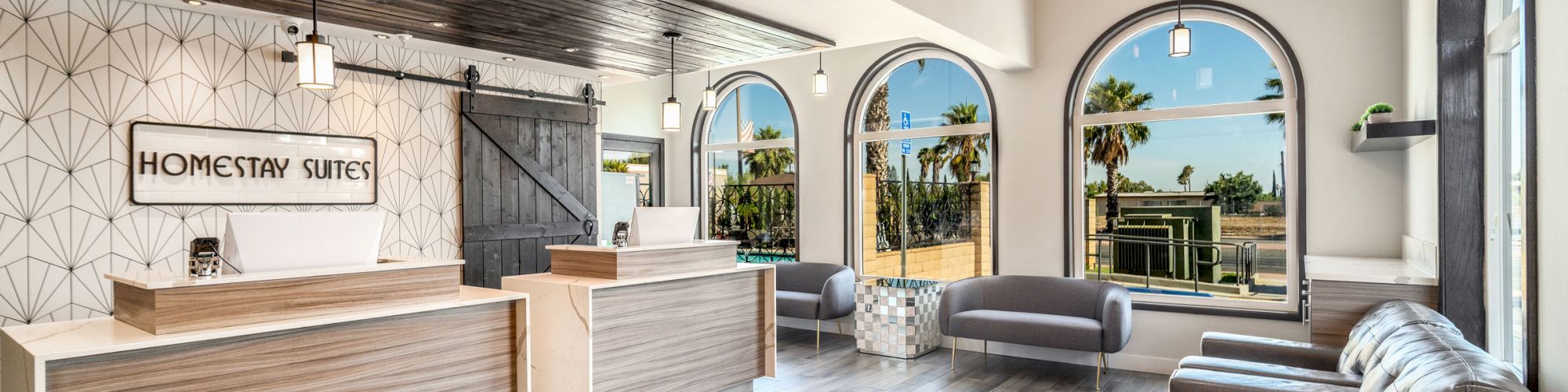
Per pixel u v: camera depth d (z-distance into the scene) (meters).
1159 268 6.16
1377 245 5.32
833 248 7.66
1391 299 4.19
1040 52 6.42
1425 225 4.50
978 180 6.93
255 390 3.26
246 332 3.19
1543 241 2.50
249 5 4.61
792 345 7.19
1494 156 3.72
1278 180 5.71
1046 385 5.68
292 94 5.40
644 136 8.66
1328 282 4.34
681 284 5.08
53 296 4.51
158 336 3.03
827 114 7.70
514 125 6.65
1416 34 4.66
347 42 5.65
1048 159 6.40
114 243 4.70
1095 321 5.70
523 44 5.71
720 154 8.67
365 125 5.77
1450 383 2.33
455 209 6.30
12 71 4.34
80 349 2.82
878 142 7.54
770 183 8.27
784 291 7.65
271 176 5.29
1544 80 2.47
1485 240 3.76
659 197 8.80
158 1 4.69
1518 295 3.55
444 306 3.81
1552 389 2.42
